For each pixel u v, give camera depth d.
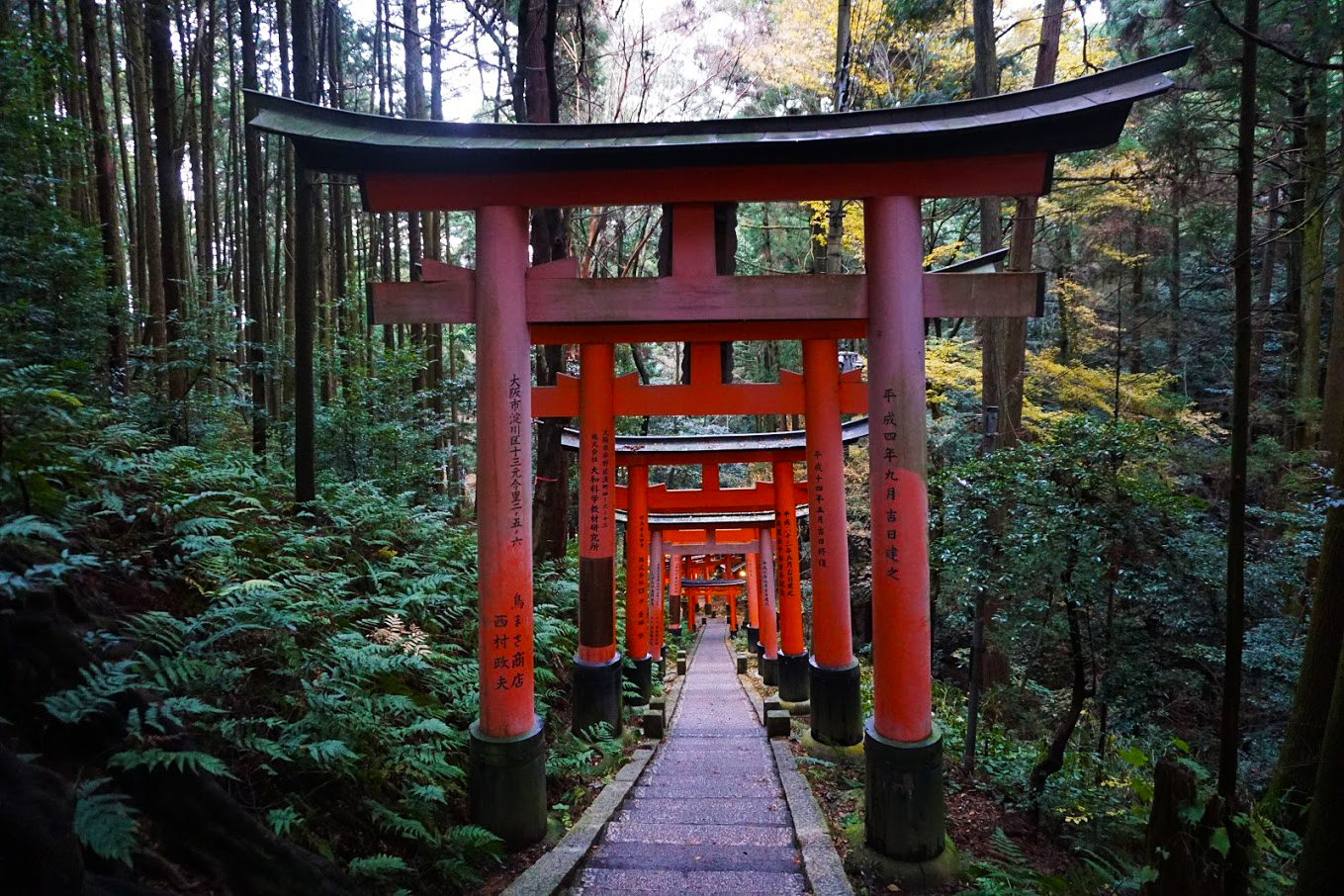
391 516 7.25
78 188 11.31
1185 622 5.35
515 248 4.73
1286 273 16.69
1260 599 8.49
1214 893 3.61
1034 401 14.47
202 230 16.86
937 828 4.53
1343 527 6.06
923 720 4.57
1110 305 15.48
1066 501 5.34
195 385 9.27
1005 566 5.66
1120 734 6.77
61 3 14.37
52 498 3.68
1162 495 5.14
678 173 4.61
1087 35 11.50
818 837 4.81
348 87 15.24
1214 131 10.07
